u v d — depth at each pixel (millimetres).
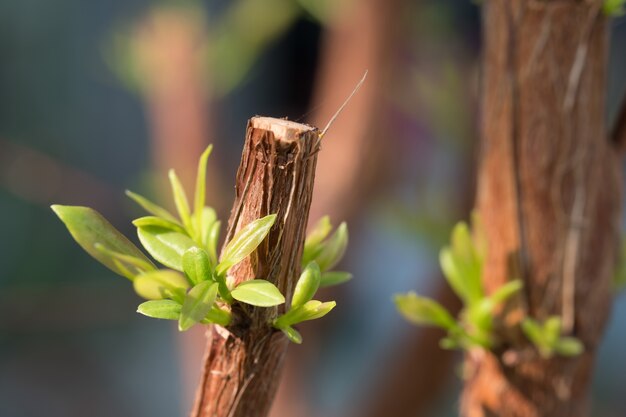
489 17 424
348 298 939
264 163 324
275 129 323
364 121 714
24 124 1797
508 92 415
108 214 1065
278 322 333
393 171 804
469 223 629
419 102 765
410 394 691
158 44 749
